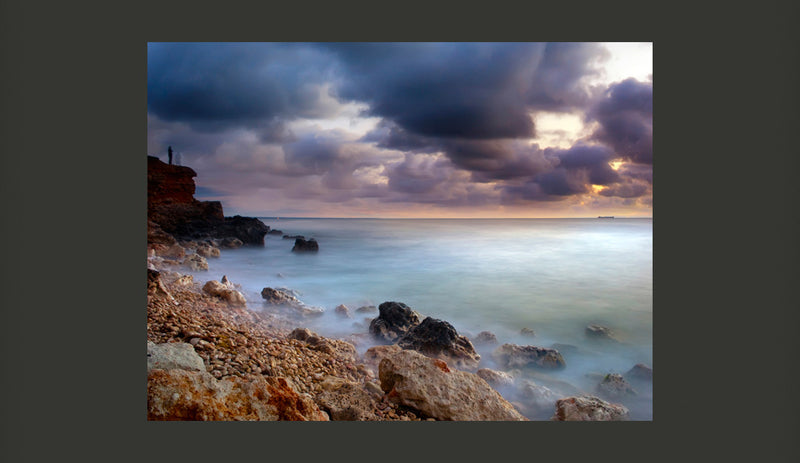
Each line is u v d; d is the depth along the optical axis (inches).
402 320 318.3
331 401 173.2
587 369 274.4
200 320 241.6
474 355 272.1
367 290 494.3
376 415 164.7
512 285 532.7
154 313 226.4
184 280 361.7
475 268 648.4
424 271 620.7
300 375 200.2
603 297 467.8
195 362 169.6
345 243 1013.8
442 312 408.2
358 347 287.0
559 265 671.1
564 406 189.6
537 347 280.7
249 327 272.2
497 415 171.5
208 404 137.4
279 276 555.2
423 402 170.6
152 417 131.9
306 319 343.9
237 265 646.5
